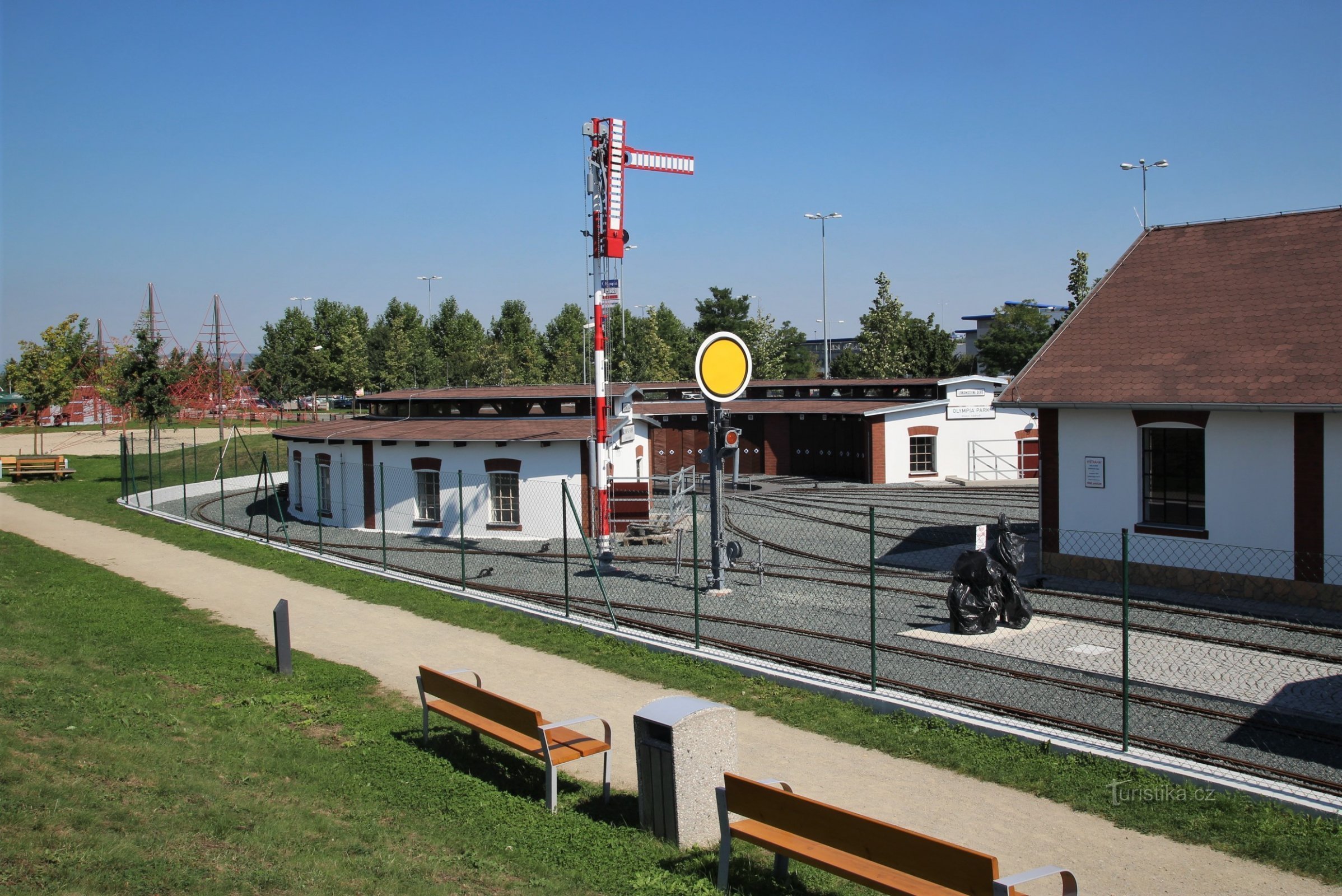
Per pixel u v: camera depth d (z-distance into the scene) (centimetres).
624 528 2655
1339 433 1606
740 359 1845
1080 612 1645
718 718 792
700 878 713
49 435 6519
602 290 2198
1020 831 819
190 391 6894
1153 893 711
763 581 1973
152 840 673
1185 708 1118
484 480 2723
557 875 706
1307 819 816
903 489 3584
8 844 620
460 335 7788
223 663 1316
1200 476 1781
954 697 1162
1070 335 2048
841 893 696
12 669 1100
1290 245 2000
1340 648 1377
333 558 2281
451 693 993
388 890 641
